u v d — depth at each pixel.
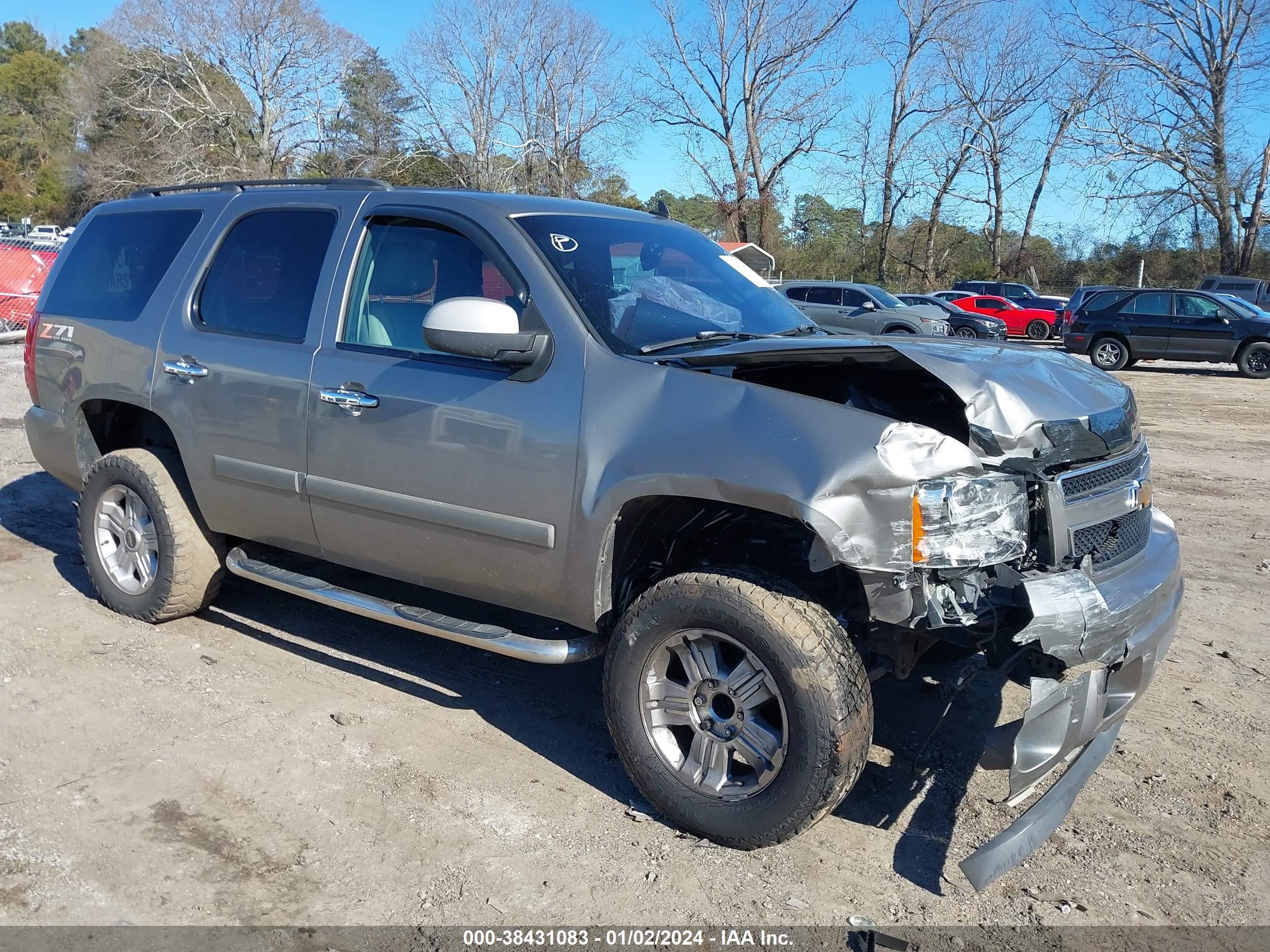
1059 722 2.88
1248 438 11.77
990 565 2.94
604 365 3.34
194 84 42.47
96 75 46.84
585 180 42.09
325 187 4.29
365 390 3.79
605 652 3.38
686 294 3.92
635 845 3.19
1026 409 3.05
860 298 24.08
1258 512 7.89
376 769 3.60
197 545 4.65
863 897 2.98
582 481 3.29
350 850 3.11
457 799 3.42
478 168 40.44
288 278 4.21
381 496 3.77
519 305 3.54
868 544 2.81
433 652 4.66
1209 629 5.21
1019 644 2.88
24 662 4.33
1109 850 3.26
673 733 3.34
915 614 2.88
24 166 83.44
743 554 3.50
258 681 4.28
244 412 4.16
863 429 2.86
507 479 3.44
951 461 2.85
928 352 3.21
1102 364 21.47
